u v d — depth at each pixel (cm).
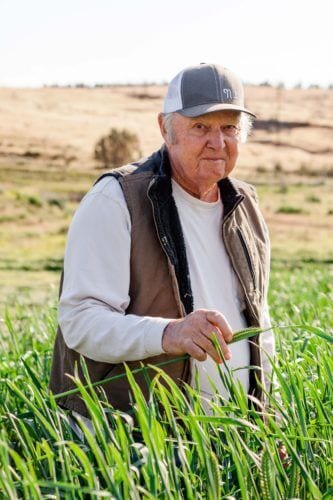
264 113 5728
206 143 389
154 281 387
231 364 399
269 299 986
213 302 398
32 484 271
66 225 3944
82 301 375
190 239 397
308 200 4581
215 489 292
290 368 380
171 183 395
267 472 306
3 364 526
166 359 384
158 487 297
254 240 423
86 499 321
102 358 369
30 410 358
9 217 3991
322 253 3728
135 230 384
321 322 644
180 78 392
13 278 2666
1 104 5172
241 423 308
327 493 306
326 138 5509
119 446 305
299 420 346
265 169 5200
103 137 5016
